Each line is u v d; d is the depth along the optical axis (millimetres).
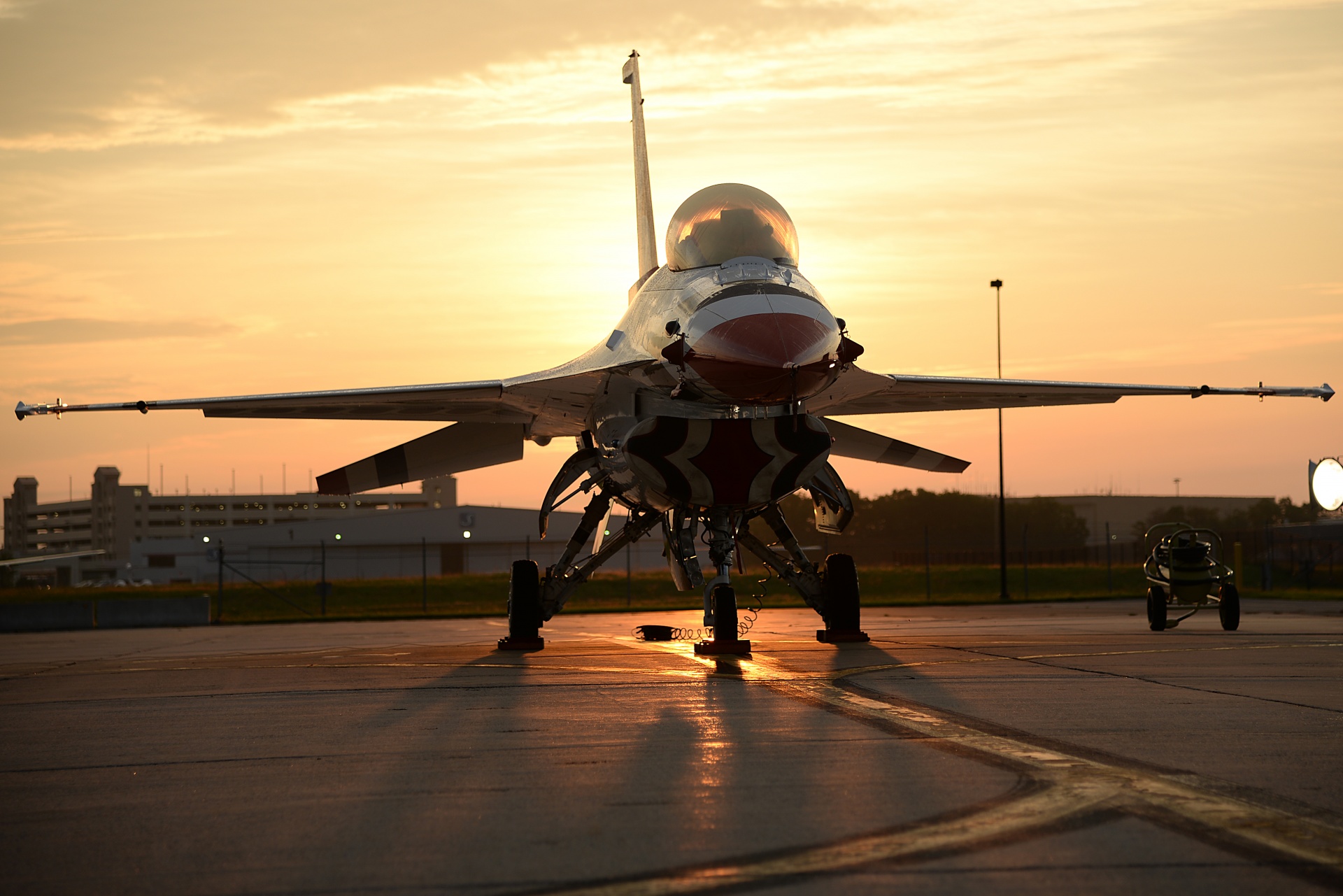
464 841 7184
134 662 22094
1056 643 20562
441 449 24625
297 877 6520
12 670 20938
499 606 61188
